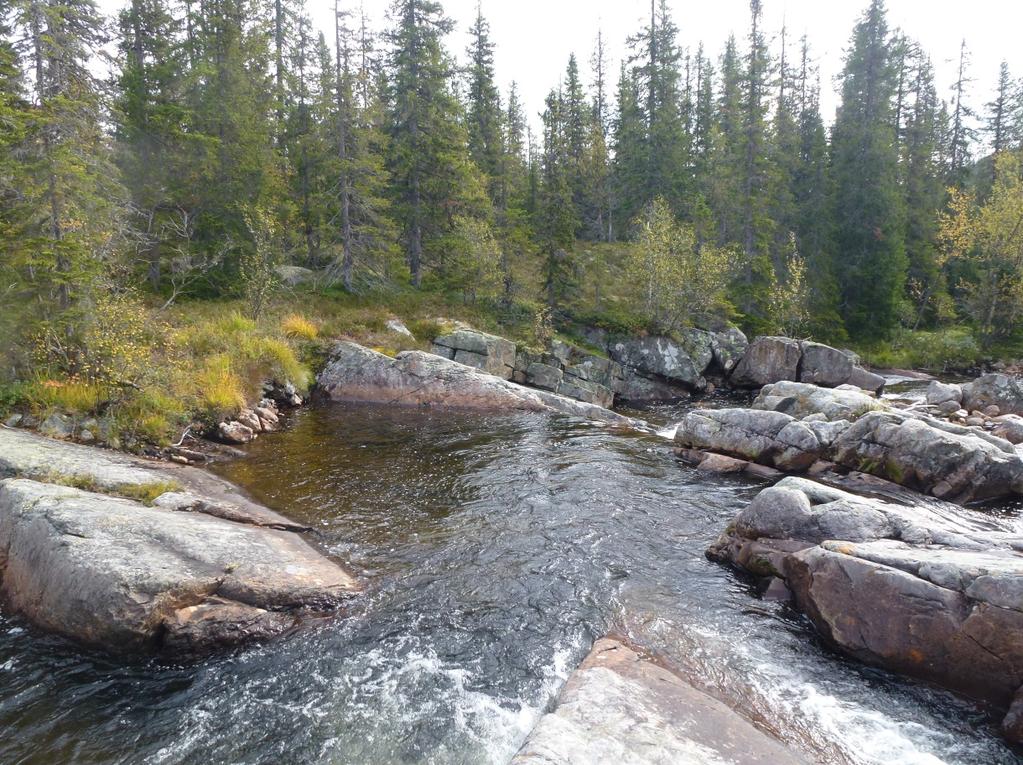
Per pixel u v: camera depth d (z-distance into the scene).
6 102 14.17
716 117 52.09
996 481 11.95
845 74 48.00
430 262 35.38
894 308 42.41
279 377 20.45
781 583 8.38
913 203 48.22
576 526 10.55
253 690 6.32
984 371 37.25
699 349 33.12
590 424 18.83
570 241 34.03
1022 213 37.78
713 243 41.59
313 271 31.72
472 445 15.98
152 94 25.09
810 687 6.41
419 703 6.12
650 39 48.09
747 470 13.90
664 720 5.43
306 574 8.02
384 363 22.17
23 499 8.23
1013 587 5.95
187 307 24.12
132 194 24.17
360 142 29.22
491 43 45.97
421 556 9.27
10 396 12.86
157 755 5.42
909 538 7.96
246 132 26.88
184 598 7.01
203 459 13.61
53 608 6.98
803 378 31.56
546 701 6.18
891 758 5.44
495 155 46.81
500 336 29.31
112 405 13.68
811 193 46.78
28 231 14.41
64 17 15.69
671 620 7.66
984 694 6.07
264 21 32.69
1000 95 55.44
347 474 13.20
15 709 5.98
